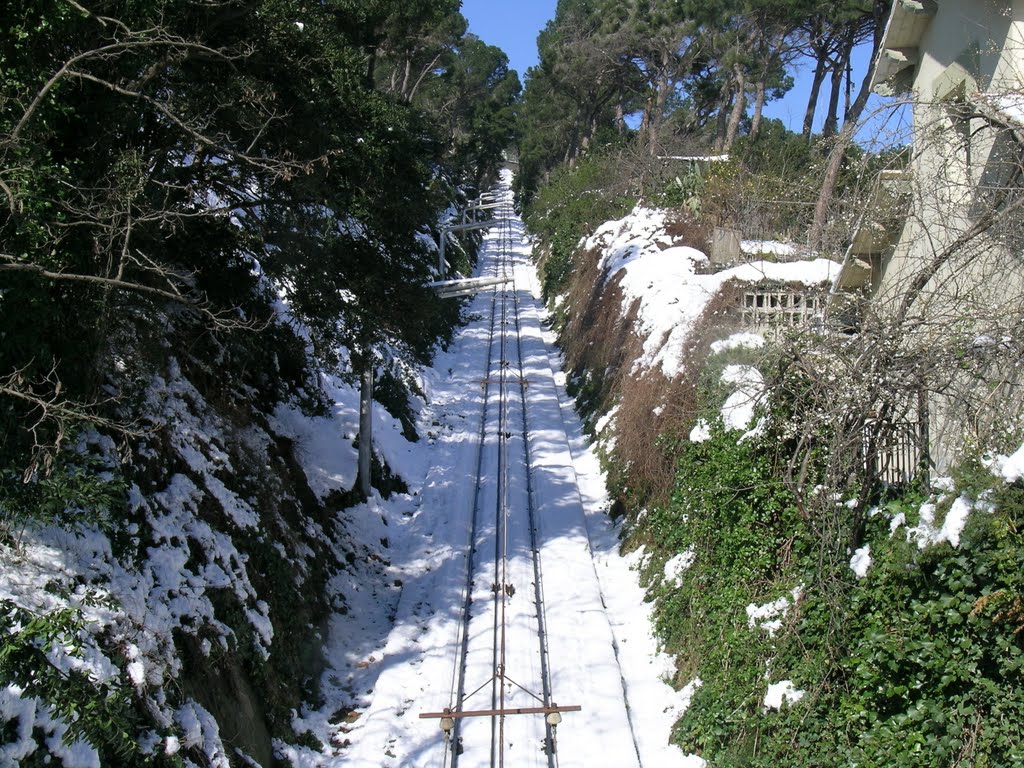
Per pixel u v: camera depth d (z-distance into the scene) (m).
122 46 10.91
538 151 78.44
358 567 17.50
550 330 41.72
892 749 8.95
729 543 12.43
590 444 24.69
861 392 9.59
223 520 13.19
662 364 19.28
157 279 13.24
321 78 14.84
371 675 14.22
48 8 10.33
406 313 17.12
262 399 18.53
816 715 9.94
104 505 10.21
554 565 17.67
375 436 21.98
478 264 64.00
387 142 16.23
